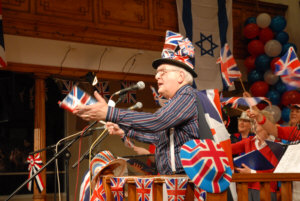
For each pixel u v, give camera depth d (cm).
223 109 453
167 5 861
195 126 198
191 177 175
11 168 865
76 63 799
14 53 740
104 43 803
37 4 733
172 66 212
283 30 927
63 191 889
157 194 186
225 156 184
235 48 941
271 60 843
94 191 215
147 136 218
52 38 756
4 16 703
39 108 761
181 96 198
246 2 968
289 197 203
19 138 873
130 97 877
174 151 202
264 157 293
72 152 891
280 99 830
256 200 343
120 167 231
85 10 774
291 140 301
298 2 1018
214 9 884
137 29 820
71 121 913
